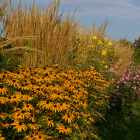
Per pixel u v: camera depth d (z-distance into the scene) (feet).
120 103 20.44
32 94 10.55
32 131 8.09
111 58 27.53
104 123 16.53
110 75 23.54
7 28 14.84
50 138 9.00
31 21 18.56
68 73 16.02
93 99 16.52
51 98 10.89
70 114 10.73
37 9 19.06
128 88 21.52
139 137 14.82
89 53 24.63
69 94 13.53
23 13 18.45
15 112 8.36
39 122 9.43
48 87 11.21
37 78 12.72
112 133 14.99
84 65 21.38
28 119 8.69
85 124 13.20
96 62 21.98
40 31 18.78
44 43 18.85
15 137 8.18
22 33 17.74
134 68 28.58
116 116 18.48
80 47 23.88
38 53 18.53
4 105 9.16
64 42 20.97
